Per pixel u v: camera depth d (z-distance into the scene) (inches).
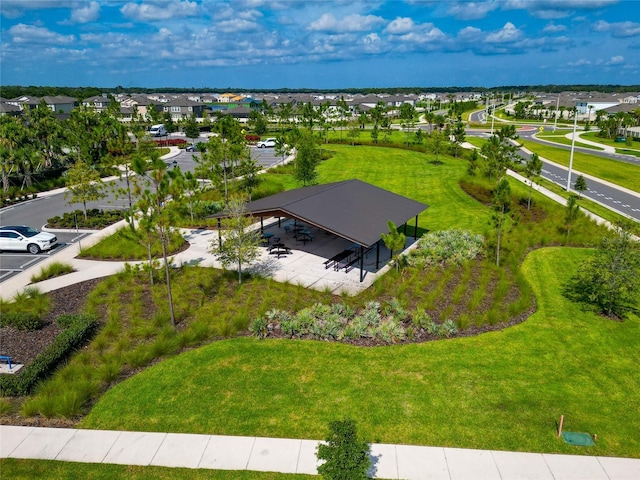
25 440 439.5
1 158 1459.2
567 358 587.2
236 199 831.1
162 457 418.6
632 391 522.3
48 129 1899.6
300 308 707.4
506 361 576.7
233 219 794.8
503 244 998.4
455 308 724.0
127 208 1386.6
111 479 395.2
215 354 581.6
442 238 995.3
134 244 999.6
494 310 697.0
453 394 507.8
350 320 677.9
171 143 2859.3
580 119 5073.8
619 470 407.8
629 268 677.9
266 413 475.2
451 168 2012.8
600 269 693.3
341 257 931.3
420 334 640.4
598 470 407.2
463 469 406.6
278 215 869.2
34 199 1517.0
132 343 611.8
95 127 1904.5
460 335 641.0
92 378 524.7
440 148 2234.3
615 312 711.7
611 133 3563.0
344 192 1015.0
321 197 942.4
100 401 494.3
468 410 482.6
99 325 658.8
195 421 463.8
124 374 542.3
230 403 490.6
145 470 404.5
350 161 2213.3
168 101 5413.4
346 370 550.0
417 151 2549.2
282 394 504.7
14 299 730.8
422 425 459.5
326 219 839.7
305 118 3737.7
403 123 3786.9
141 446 431.8
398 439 440.8
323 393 506.6
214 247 999.6
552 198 1537.9
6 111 3280.0
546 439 443.8
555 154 2596.0
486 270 866.8
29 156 1571.1
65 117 3316.9
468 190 1590.8
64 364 561.6
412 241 1080.2
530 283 834.2
